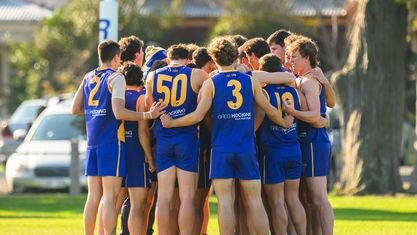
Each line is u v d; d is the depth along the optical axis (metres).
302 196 44.41
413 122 125.00
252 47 43.31
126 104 43.06
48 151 77.94
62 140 80.00
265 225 41.09
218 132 41.09
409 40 93.81
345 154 79.12
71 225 54.69
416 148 79.44
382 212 63.09
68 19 150.75
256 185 41.09
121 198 44.59
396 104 78.69
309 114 41.94
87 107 42.81
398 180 78.75
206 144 43.16
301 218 42.41
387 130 78.25
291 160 42.06
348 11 105.06
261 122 42.25
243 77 41.22
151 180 44.19
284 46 44.62
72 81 148.75
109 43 43.09
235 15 141.62
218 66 41.47
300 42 42.81
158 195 41.88
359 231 50.94
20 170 77.19
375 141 78.06
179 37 159.00
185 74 42.03
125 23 147.38
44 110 89.44
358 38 78.62
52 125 81.12
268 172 42.16
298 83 42.88
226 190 41.06
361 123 78.12
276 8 140.75
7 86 162.50
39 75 151.38
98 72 42.88
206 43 144.75
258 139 42.44
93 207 42.66
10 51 166.75
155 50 46.16
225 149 40.81
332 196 76.94
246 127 41.00
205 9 163.50
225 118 40.91
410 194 77.94
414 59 115.19
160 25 150.38
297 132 42.66
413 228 52.47
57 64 151.00
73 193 76.31
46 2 184.25
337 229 51.88
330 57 130.00
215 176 41.06
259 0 140.88
